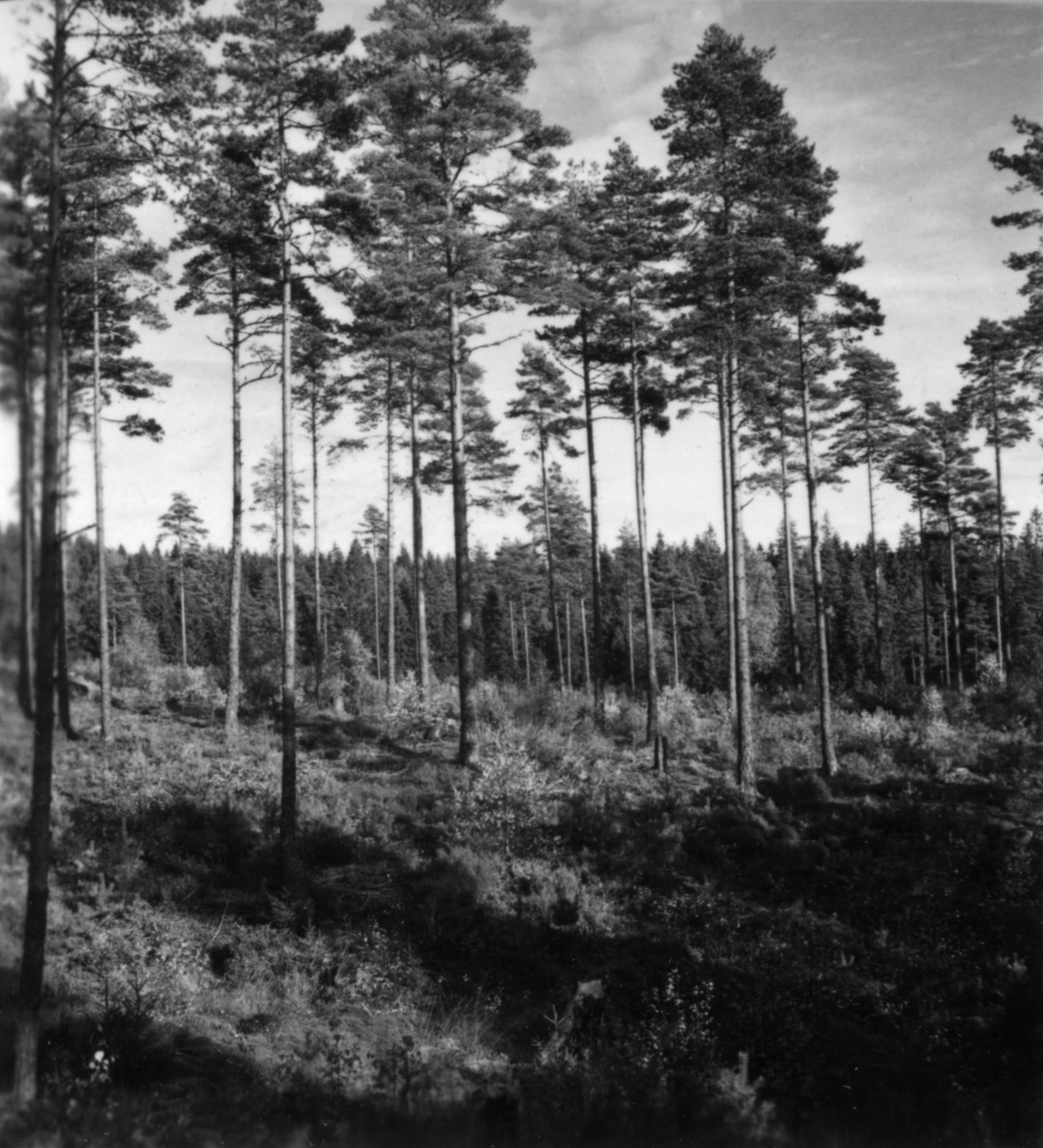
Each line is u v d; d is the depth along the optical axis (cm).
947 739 2536
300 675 3089
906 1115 788
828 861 1572
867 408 3875
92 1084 717
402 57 1855
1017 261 1959
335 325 1778
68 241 790
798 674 3969
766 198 2100
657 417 2873
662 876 1482
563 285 1980
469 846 1507
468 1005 1045
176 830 1448
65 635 2069
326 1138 693
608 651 7081
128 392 2423
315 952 1123
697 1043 956
